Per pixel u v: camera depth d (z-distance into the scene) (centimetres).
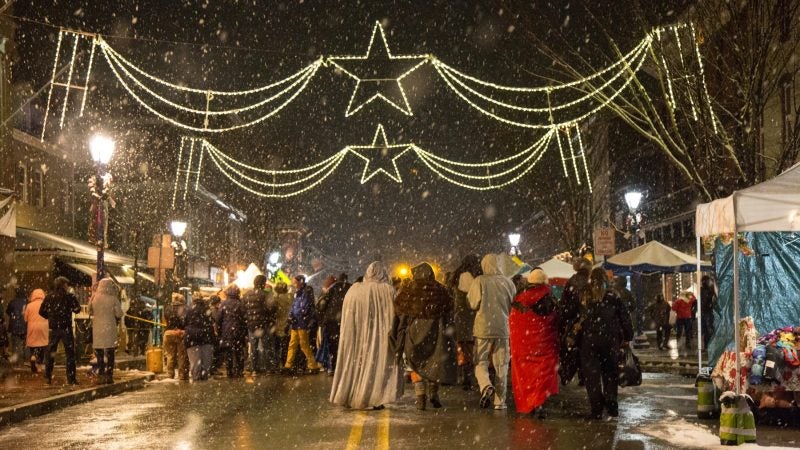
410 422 1165
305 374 2130
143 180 5403
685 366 2178
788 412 1121
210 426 1173
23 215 3525
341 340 1320
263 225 7656
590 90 2289
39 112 3778
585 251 3020
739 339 1090
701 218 1214
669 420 1173
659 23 2039
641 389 1648
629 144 4559
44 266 3084
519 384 1208
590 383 1178
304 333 2125
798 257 1244
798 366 1112
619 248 4578
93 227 2180
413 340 1270
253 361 2133
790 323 1238
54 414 1380
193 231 6006
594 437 1016
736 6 1928
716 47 2036
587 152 3894
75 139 4203
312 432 1085
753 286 1243
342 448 952
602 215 4953
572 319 1190
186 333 1998
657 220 4147
